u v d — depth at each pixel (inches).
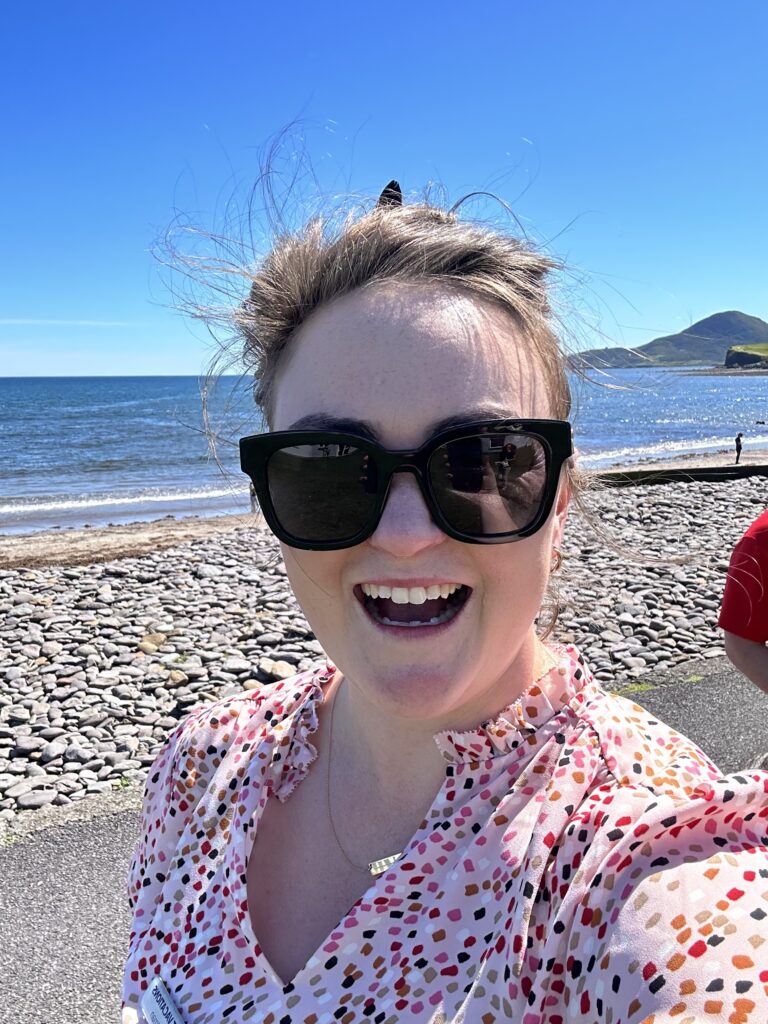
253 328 16.6
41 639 102.7
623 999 10.0
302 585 14.6
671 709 69.7
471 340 13.5
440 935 12.5
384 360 13.5
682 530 166.1
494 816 13.1
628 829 11.4
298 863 15.7
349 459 13.3
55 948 41.9
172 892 17.1
